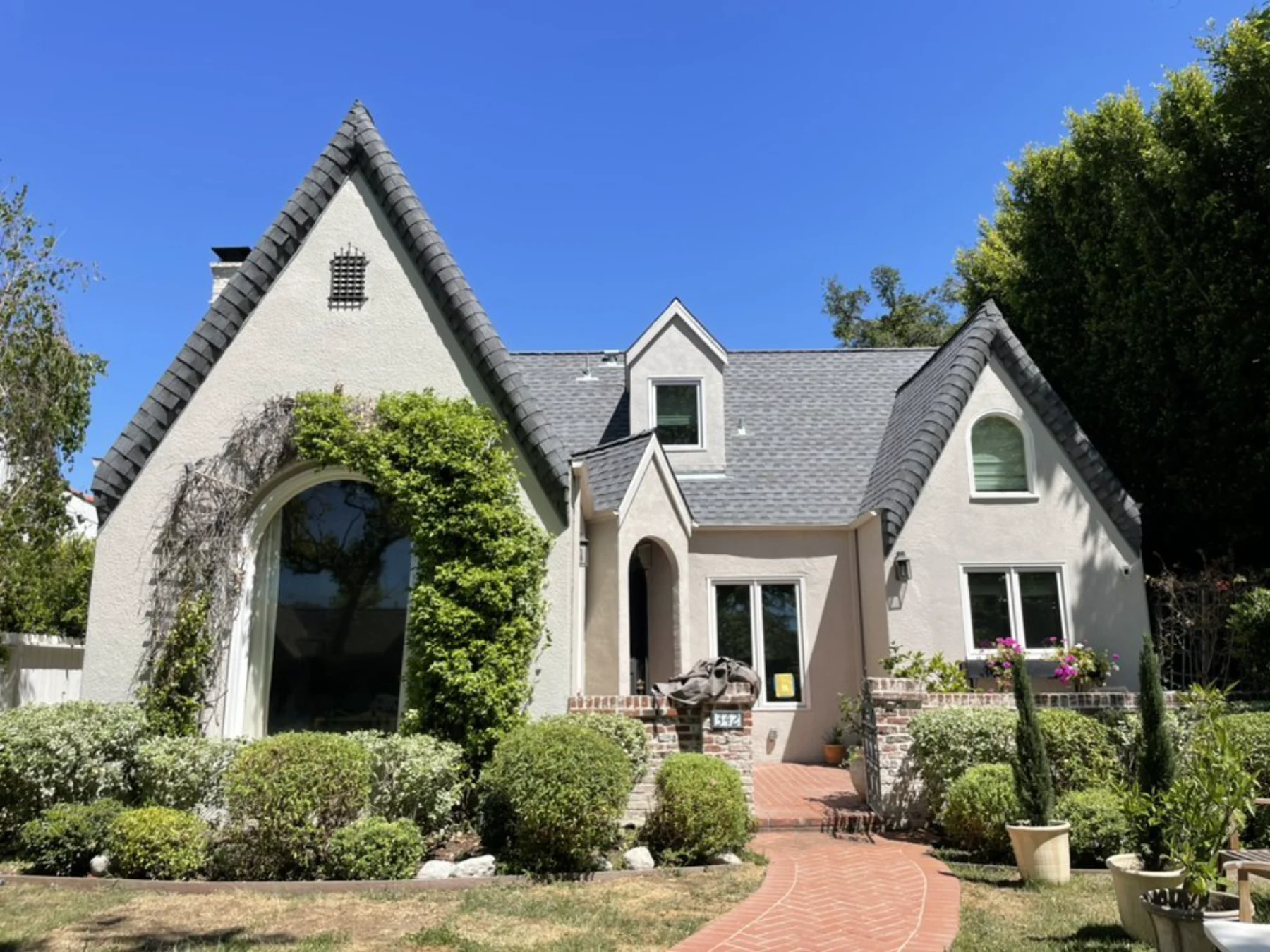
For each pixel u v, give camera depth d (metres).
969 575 17.59
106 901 8.71
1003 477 18.08
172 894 8.98
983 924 7.96
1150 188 18.83
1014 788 10.59
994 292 25.70
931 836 12.13
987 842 10.82
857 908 8.44
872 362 24.98
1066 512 17.67
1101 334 20.16
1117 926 7.82
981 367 18.33
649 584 18.92
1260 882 9.38
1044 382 18.23
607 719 11.88
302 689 13.05
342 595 13.33
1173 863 7.50
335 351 13.72
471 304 13.63
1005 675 15.77
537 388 23.89
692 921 7.99
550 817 9.64
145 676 12.44
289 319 13.84
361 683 13.05
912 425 19.48
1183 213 18.16
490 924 7.89
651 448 17.30
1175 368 18.47
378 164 14.17
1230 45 17.09
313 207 14.16
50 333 16.77
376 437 12.86
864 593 18.72
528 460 13.41
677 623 17.48
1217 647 16.69
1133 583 17.31
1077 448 17.83
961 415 18.16
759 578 19.11
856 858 10.75
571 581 13.09
